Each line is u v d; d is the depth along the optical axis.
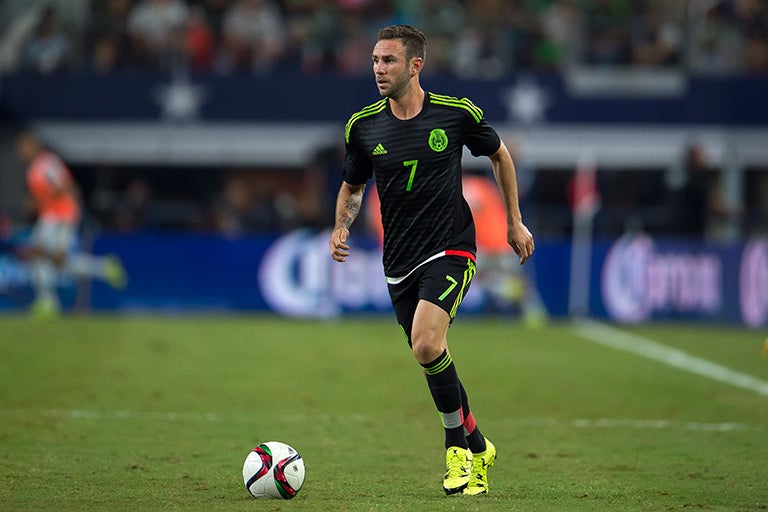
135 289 61.34
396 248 22.66
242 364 43.16
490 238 59.59
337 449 27.73
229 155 72.94
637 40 74.50
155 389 36.94
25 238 60.78
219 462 25.62
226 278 61.53
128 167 75.31
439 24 74.75
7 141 71.38
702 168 63.66
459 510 20.44
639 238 62.16
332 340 51.06
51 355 43.69
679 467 25.72
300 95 71.88
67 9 75.12
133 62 72.81
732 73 73.00
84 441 27.94
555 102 72.31
